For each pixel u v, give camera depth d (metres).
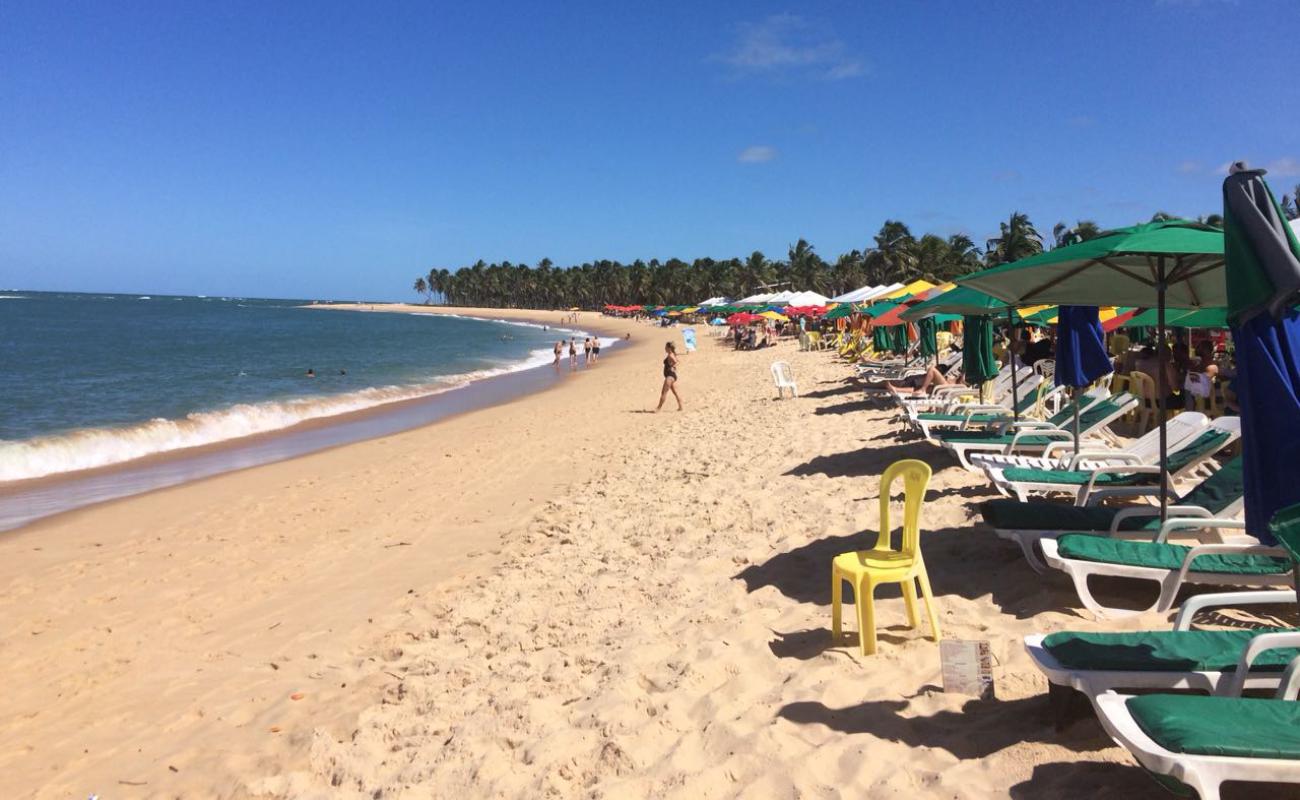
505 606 5.73
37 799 3.79
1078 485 5.94
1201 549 4.02
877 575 4.10
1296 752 2.22
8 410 21.03
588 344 40.16
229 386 28.19
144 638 5.77
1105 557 4.22
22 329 68.56
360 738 3.98
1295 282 2.45
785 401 16.39
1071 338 6.45
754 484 8.55
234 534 8.69
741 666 4.21
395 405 23.36
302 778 3.68
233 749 4.09
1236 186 2.69
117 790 3.81
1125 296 5.25
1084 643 3.14
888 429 10.95
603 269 154.75
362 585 6.67
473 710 4.14
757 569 5.76
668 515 7.69
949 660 3.61
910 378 15.44
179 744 4.21
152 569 7.51
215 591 6.77
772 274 109.56
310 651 5.32
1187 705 2.51
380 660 5.06
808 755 3.25
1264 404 2.78
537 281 170.25
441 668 4.77
